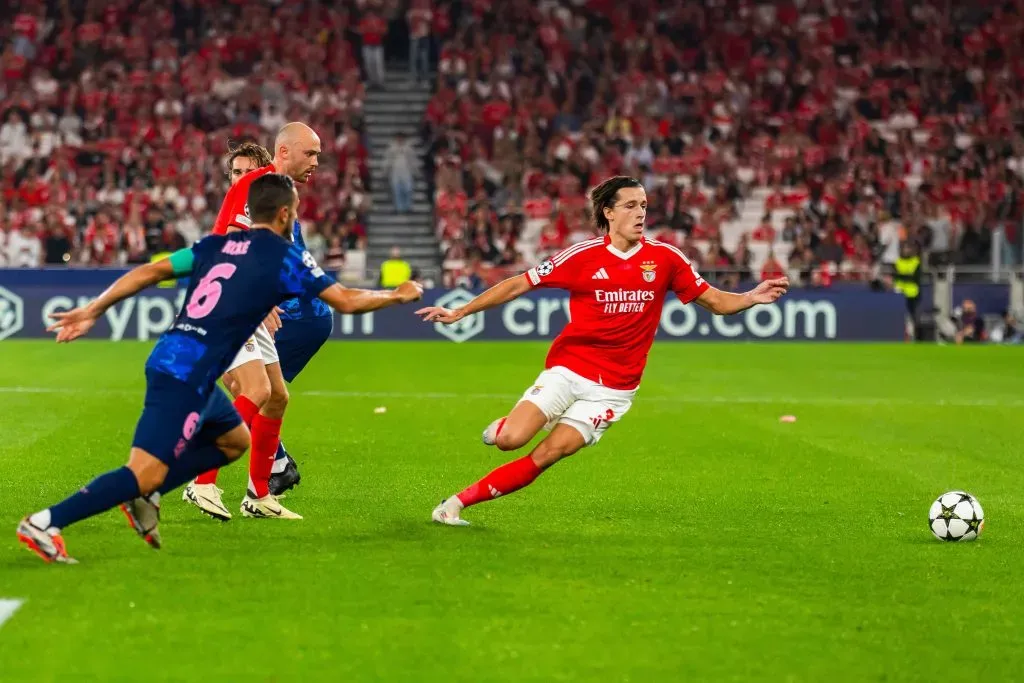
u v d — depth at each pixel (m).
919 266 98.56
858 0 132.38
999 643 21.17
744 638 21.16
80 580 23.59
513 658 19.89
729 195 116.81
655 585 24.33
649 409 55.19
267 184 24.80
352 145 117.44
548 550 27.19
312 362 76.69
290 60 125.25
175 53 124.75
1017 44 129.75
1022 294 101.00
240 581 23.80
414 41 125.38
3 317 93.19
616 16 130.62
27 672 18.92
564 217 112.06
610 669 19.52
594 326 28.52
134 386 61.53
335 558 25.89
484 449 42.69
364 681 18.78
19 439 42.81
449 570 25.08
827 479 37.81
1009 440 47.00
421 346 90.00
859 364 79.19
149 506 24.31
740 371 74.00
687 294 29.19
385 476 37.12
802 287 99.00
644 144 118.88
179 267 24.59
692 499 34.12
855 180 116.56
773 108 125.94
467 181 115.38
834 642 21.06
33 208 112.38
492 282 102.69
